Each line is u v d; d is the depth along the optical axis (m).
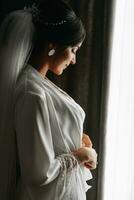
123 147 1.68
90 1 1.69
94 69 1.73
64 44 1.18
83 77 1.75
